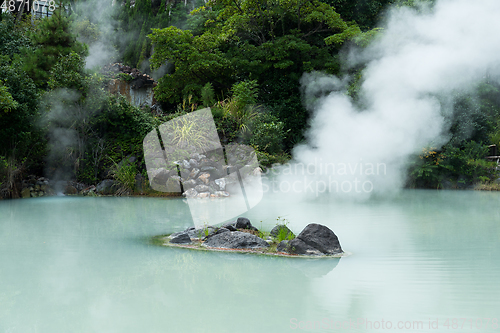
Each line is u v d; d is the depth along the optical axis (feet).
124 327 8.00
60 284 11.03
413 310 9.00
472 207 29.19
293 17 62.69
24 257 14.32
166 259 14.07
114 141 44.37
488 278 11.44
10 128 36.14
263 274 12.08
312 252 14.71
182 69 57.16
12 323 8.25
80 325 8.13
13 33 55.26
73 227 20.99
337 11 64.80
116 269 12.66
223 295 10.04
